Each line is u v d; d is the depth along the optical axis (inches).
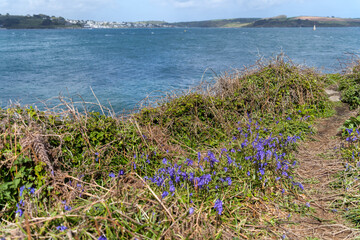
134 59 1387.8
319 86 320.5
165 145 200.2
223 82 292.0
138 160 176.4
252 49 1856.5
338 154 193.6
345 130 219.1
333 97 333.1
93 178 157.2
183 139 219.8
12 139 152.4
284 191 152.0
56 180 144.6
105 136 180.9
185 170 166.4
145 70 1025.5
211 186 150.0
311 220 137.1
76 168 157.3
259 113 264.8
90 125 184.9
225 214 135.6
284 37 3887.8
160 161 180.9
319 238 124.2
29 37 4542.3
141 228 116.3
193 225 124.7
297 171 181.0
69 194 138.3
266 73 313.6
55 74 967.0
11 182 132.7
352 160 179.5
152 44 2613.2
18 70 1058.1
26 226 105.1
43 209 125.2
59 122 183.3
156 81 816.3
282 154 176.2
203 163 181.0
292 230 130.2
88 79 864.9
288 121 254.7
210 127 232.1
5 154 140.4
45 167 145.3
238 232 125.3
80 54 1680.6
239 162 178.1
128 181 157.8
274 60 333.4
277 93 285.6
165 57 1460.4
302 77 315.6
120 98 624.1
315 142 226.1
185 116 235.8
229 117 247.4
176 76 894.4
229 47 2100.1
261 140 192.1
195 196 142.7
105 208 122.7
